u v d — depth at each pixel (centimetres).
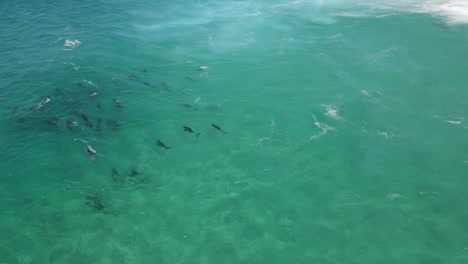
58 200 2372
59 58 3806
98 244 2108
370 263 1988
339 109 3108
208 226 2212
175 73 3631
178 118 3055
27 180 2500
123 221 2242
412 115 3011
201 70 3678
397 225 2177
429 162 2594
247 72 3641
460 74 3466
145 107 3164
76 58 3816
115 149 2753
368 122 2956
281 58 3853
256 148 2762
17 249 2075
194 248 2089
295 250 2064
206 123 3003
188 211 2306
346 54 3856
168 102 3228
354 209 2286
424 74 3488
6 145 2750
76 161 2650
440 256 2005
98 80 3475
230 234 2162
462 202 2305
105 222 2234
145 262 2016
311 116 3039
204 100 3259
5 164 2605
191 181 2512
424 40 4028
